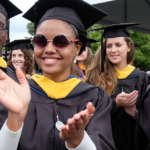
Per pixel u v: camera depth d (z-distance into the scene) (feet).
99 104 5.01
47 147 4.17
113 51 9.41
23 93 3.38
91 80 9.85
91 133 4.25
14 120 3.27
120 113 8.65
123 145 8.42
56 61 4.47
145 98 7.02
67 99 4.91
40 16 5.67
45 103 4.78
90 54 15.37
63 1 4.98
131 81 9.66
